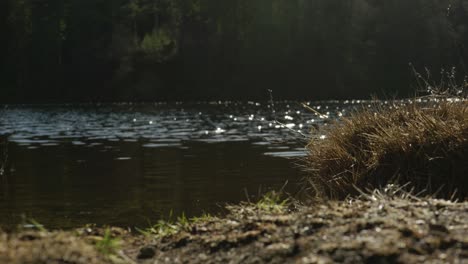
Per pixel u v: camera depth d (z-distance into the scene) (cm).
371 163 616
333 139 677
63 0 6056
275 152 1392
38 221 698
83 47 5888
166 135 2011
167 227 454
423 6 4666
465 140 579
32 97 5712
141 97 5597
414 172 586
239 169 1112
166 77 5731
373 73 5234
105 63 5788
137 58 5759
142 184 976
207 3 5997
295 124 2405
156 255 352
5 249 303
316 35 5525
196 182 975
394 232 314
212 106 4438
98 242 339
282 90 5594
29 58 5822
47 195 888
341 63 5453
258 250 323
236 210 457
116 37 5850
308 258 293
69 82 5772
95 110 4016
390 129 631
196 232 384
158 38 5825
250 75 5678
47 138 1983
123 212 750
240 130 2169
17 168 1218
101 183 998
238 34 5834
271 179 972
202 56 5775
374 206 378
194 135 1986
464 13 3884
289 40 5647
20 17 5906
